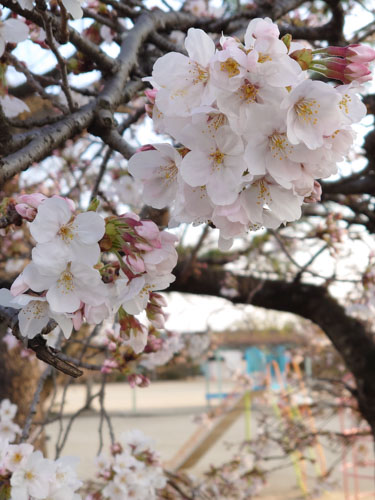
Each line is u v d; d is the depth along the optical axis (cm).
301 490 235
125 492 73
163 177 26
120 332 31
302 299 104
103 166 59
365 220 99
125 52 45
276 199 24
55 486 47
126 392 697
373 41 83
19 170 34
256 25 22
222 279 104
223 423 270
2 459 46
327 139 23
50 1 36
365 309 95
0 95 42
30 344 27
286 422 168
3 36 36
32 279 24
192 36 23
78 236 24
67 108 40
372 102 65
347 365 102
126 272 27
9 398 95
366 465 211
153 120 25
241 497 154
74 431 385
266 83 22
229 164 23
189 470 279
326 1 63
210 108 22
